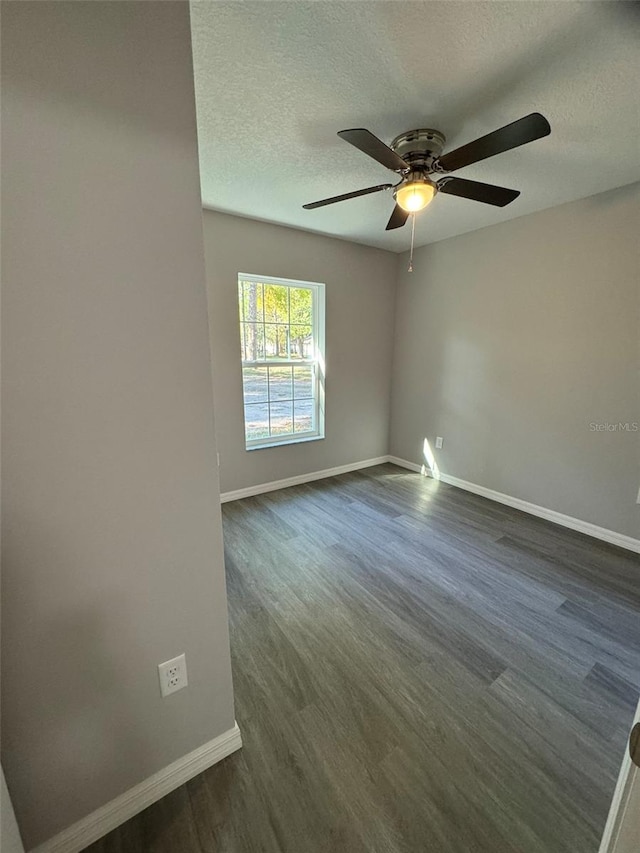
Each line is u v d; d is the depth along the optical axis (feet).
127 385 2.82
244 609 6.35
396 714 4.50
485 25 3.85
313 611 6.30
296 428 12.37
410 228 10.46
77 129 2.35
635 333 7.86
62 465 2.67
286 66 4.40
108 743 3.27
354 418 13.28
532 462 9.98
